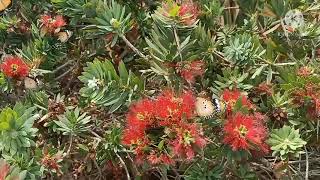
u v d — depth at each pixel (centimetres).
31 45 102
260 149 82
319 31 99
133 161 95
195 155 87
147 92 91
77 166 98
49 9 109
